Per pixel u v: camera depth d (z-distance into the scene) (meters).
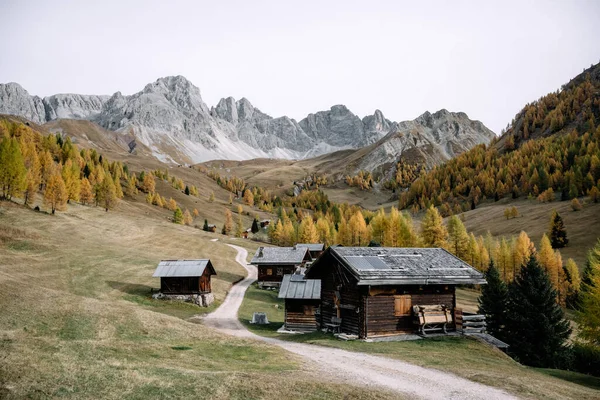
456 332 32.44
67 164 149.75
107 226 111.50
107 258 72.69
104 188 138.00
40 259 62.91
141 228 120.62
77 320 26.06
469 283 32.66
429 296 32.47
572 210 151.00
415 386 17.86
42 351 18.25
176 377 16.20
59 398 13.41
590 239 124.06
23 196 107.94
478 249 101.94
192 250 102.75
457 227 99.56
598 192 153.50
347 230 127.75
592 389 21.42
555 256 99.56
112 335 24.09
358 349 26.28
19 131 179.50
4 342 18.88
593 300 39.28
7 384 13.94
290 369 19.38
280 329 40.53
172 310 49.84
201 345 24.36
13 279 37.09
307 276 35.88
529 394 17.44
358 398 15.41
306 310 40.38
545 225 145.50
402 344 28.45
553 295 39.97
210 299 56.78
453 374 20.17
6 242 66.94
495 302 46.38
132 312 30.78
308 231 117.31
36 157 128.75
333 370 19.94
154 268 70.69
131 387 14.83
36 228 84.31
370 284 29.27
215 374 16.77
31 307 27.25
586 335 39.88
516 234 146.50
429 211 98.94
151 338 24.75
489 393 17.31
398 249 35.81
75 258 68.00
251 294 65.38
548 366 37.62
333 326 33.38
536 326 38.88
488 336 32.25
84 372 15.95
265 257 74.88
